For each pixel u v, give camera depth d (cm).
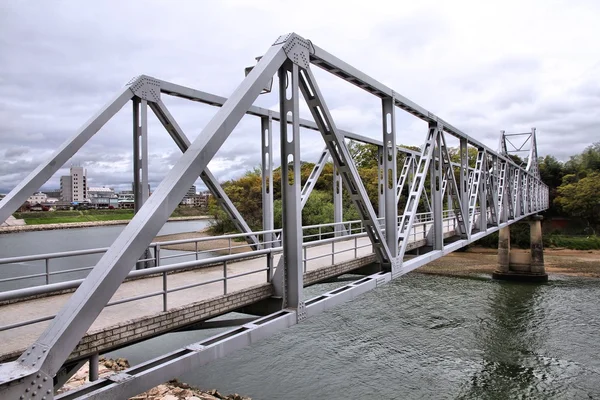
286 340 1606
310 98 554
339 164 614
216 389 1227
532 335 1712
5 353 385
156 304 559
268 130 1117
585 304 2223
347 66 609
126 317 496
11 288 1472
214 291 642
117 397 315
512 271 2981
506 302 2244
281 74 505
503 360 1471
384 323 1812
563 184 6353
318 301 557
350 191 650
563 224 6112
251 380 1284
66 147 661
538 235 3022
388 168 766
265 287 629
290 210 514
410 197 916
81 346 411
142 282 727
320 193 3178
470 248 4253
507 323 1856
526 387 1284
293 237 512
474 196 1497
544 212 6322
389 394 1212
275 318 484
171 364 356
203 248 3278
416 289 2480
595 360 1481
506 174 2052
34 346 273
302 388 1236
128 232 311
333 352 1498
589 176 5925
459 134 1242
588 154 6850
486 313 2003
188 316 514
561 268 3400
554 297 2383
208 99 930
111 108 740
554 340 1664
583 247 4388
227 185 3841
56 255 602
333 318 1866
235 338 422
